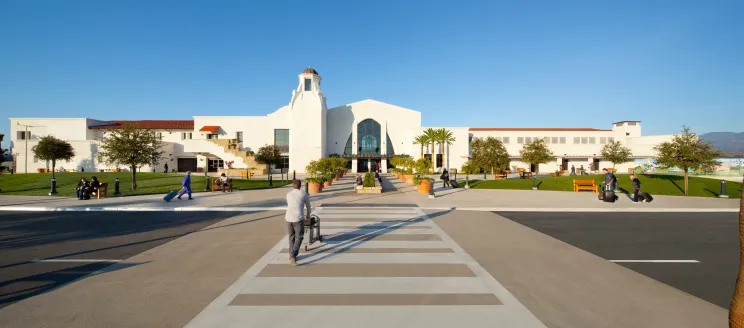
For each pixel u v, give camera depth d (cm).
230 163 4734
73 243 777
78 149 4781
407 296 472
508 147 5941
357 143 5762
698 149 1994
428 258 654
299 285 510
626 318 410
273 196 1783
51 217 1152
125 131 2097
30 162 4769
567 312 424
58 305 436
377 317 407
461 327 382
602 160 6019
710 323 400
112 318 400
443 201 1597
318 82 5359
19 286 505
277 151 4762
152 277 543
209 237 838
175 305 436
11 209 1311
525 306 441
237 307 432
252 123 5394
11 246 750
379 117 5800
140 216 1172
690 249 749
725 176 2983
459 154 5644
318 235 769
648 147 5797
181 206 1362
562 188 2431
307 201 677
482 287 506
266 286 505
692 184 2322
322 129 5328
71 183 2392
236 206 1377
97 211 1291
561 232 926
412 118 5847
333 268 591
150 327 378
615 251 727
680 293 493
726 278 563
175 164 5503
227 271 573
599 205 1471
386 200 1623
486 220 1092
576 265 620
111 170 4794
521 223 1063
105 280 530
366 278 542
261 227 968
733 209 1350
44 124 5209
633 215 1234
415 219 1098
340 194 1916
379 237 834
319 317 406
